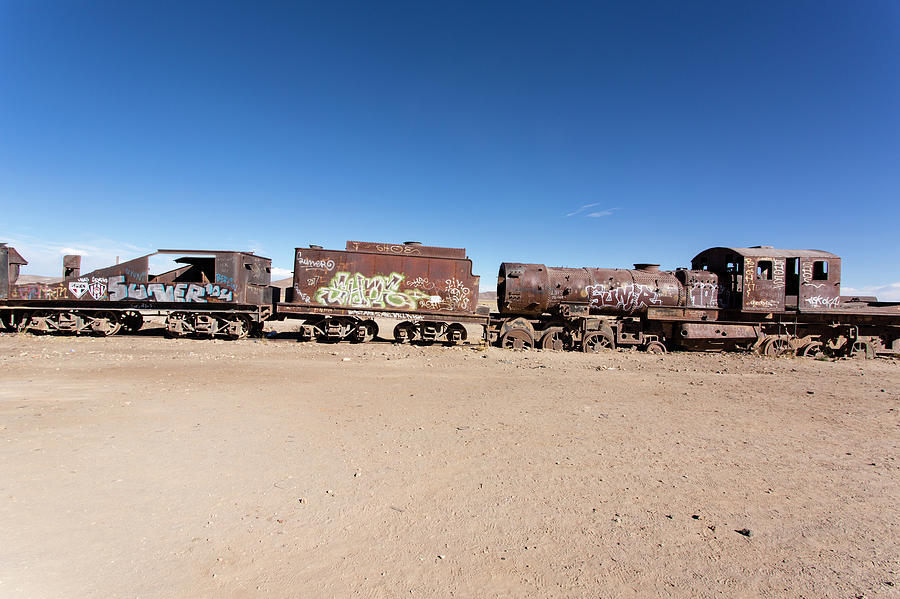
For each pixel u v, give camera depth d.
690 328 18.20
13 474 4.91
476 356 15.71
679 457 6.14
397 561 3.59
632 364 15.09
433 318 18.27
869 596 3.28
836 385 11.95
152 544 3.72
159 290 18.30
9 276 18.77
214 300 18.31
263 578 3.31
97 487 4.71
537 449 6.30
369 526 4.12
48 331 18.78
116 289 18.38
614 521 4.34
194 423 6.96
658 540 4.02
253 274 19.62
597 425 7.54
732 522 4.38
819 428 7.74
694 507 4.68
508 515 4.41
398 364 13.55
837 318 18.72
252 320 18.89
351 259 18.23
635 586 3.34
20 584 3.12
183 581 3.25
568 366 14.22
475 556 3.70
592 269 18.92
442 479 5.21
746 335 18.39
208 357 13.77
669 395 10.12
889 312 18.69
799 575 3.53
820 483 5.39
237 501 4.52
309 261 18.14
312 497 4.66
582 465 5.75
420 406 8.48
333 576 3.37
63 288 18.56
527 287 18.06
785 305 18.55
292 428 6.90
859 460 6.21
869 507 4.78
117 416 7.19
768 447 6.66
